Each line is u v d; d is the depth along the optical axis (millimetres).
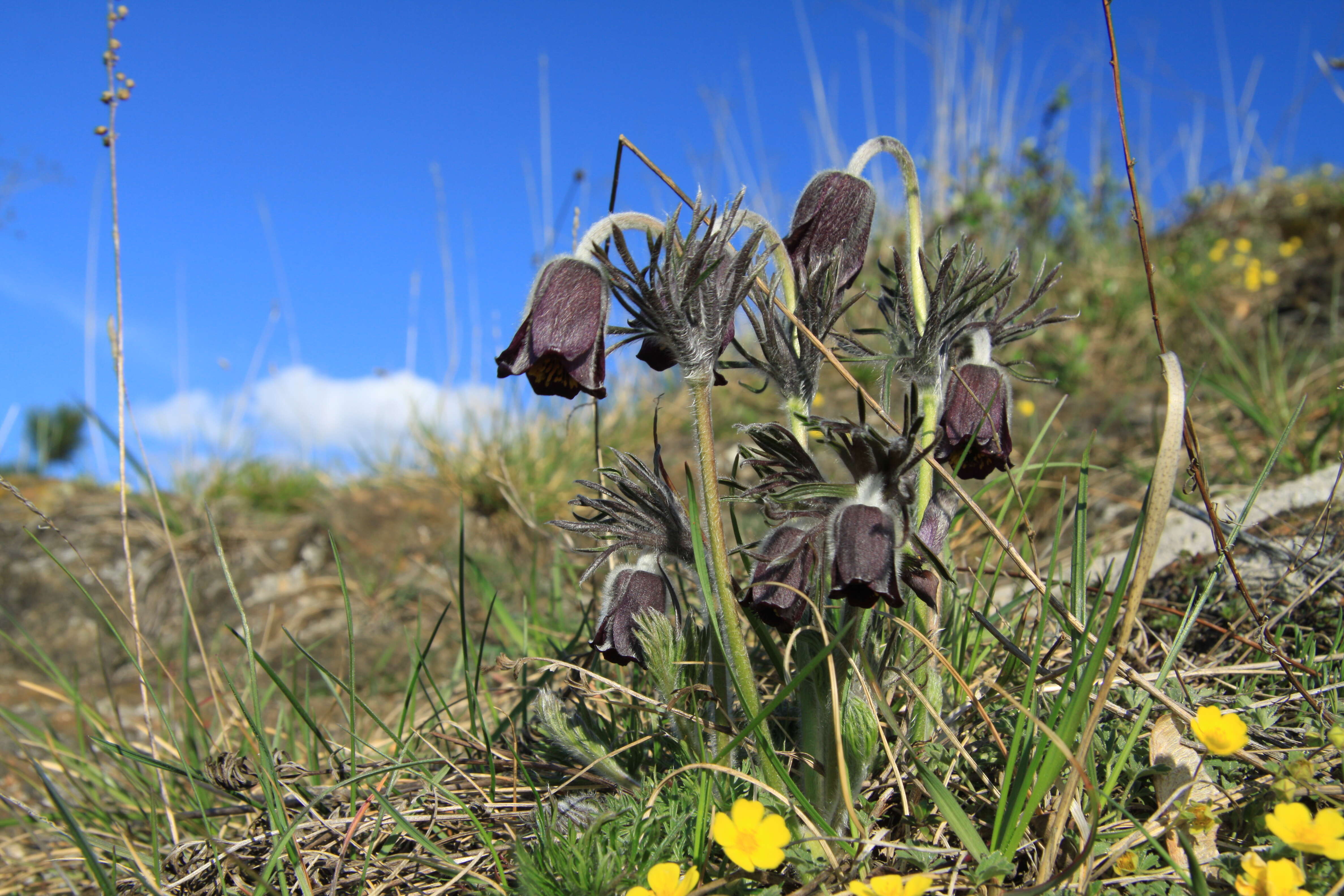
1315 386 629
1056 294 933
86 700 612
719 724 272
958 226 1002
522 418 841
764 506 238
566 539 489
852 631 240
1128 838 230
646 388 984
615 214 234
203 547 775
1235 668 299
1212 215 1179
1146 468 566
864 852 229
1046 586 280
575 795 293
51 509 812
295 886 280
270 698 491
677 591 342
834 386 890
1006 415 255
